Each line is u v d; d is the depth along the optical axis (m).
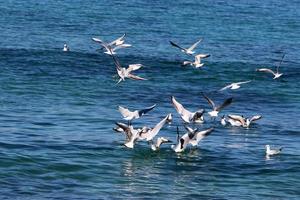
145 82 79.88
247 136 58.62
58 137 55.53
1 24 120.00
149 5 168.38
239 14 161.38
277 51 110.19
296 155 53.59
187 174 48.34
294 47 116.12
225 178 48.06
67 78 78.75
